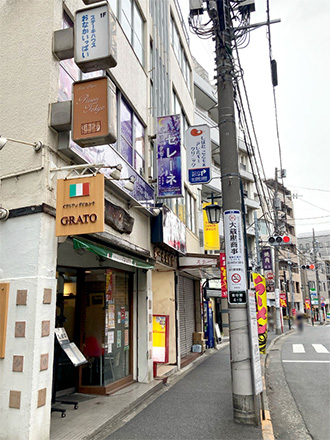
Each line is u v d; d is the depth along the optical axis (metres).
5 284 4.83
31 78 5.51
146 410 6.52
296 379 9.52
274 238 17.77
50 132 5.25
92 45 5.34
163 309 11.50
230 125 6.68
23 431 4.33
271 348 16.89
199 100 24.25
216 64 6.96
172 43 13.70
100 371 7.29
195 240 15.67
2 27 6.00
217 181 24.98
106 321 7.45
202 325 15.41
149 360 8.53
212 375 9.88
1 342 4.68
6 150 5.39
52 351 4.85
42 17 5.73
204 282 16.92
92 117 5.16
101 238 6.00
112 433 5.34
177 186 8.53
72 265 7.52
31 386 4.42
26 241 4.89
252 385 5.73
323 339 19.45
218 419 5.91
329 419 6.19
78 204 4.84
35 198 5.00
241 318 5.95
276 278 26.58
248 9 7.29
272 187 42.50
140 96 9.20
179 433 5.29
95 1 5.88
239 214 6.35
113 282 7.86
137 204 7.93
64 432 5.13
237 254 6.15
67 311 7.52
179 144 8.75
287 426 5.92
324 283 64.31
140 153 9.10
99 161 6.24
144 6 10.14
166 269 11.28
